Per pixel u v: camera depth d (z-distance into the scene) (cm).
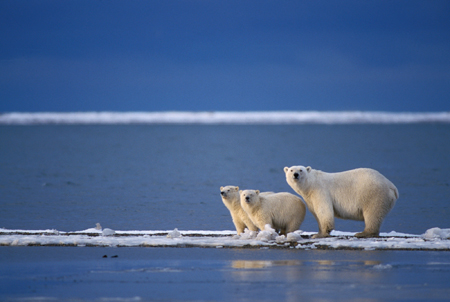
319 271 2892
